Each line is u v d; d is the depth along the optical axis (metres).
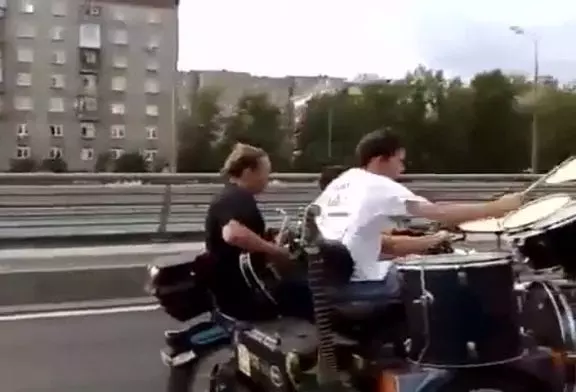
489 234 5.21
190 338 5.17
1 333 8.08
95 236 13.07
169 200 13.66
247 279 4.99
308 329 4.72
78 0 87.31
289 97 74.25
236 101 72.69
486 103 67.38
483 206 4.49
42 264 10.58
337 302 4.31
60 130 86.31
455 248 5.11
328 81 75.19
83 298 9.62
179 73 89.81
